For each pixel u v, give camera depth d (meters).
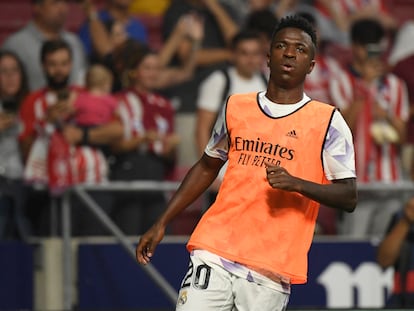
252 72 26.78
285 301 15.25
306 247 15.18
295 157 14.95
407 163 29.67
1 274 25.77
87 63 30.59
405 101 29.09
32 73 29.55
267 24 28.86
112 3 31.69
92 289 25.77
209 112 26.58
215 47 32.12
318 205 15.34
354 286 26.44
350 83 28.31
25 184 26.06
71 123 26.39
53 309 25.78
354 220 26.92
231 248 14.91
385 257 25.72
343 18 34.22
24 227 26.00
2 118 26.92
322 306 26.33
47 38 29.92
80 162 26.11
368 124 28.06
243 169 15.08
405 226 25.42
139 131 27.02
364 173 27.98
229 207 15.06
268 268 14.84
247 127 15.20
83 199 25.34
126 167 26.70
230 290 14.96
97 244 25.78
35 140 26.38
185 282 15.08
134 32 31.83
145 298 25.95
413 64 30.39
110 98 27.02
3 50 29.16
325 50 31.78
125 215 25.70
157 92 30.53
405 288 26.03
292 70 15.04
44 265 25.75
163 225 15.64
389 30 34.97
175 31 31.75
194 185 15.76
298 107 15.16
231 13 33.06
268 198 14.95
